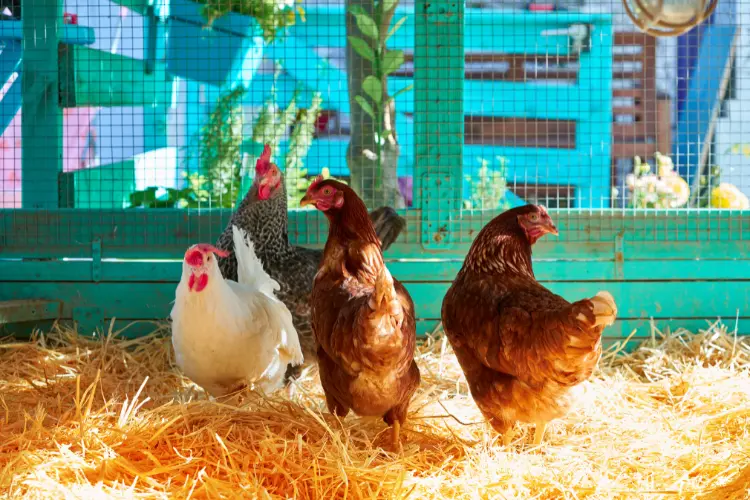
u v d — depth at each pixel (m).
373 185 6.28
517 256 3.90
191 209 5.82
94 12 7.09
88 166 7.39
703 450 3.65
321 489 3.14
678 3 4.48
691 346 5.42
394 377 3.51
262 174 4.85
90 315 5.78
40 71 5.86
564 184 8.05
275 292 4.81
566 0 7.74
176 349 4.31
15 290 5.80
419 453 3.60
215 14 6.54
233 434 3.53
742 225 5.67
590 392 4.46
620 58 7.95
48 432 3.47
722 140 7.86
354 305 3.49
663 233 5.68
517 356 3.44
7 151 7.25
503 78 7.46
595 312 3.05
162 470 3.18
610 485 3.25
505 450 3.68
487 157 8.06
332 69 7.65
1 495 2.88
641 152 8.07
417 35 5.52
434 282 5.71
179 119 7.68
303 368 5.13
